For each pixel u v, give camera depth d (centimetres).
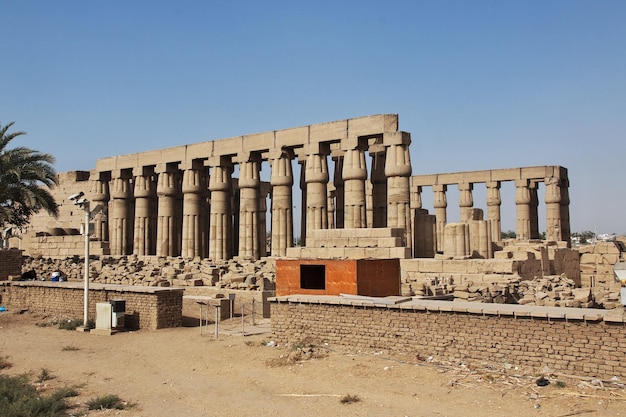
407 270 2770
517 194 4866
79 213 4828
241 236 3556
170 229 3994
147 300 2217
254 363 1597
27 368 1647
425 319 1514
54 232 4662
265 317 2475
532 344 1355
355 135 3105
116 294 2311
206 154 3778
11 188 3247
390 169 2973
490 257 3177
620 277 1364
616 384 1220
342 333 1656
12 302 2770
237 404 1263
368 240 2756
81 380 1507
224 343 1877
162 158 4025
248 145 3572
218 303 2420
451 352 1466
